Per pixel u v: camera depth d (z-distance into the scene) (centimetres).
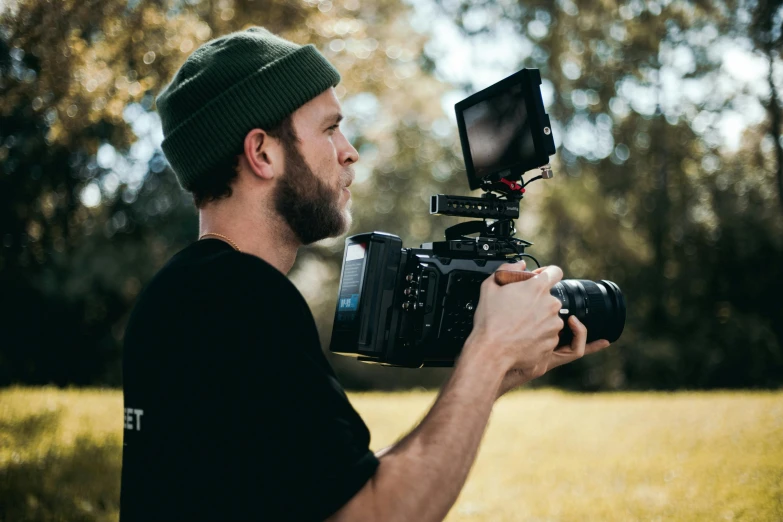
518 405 1123
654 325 2270
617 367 2138
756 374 2041
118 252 2266
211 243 156
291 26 949
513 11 2186
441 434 144
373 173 2792
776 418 709
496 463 688
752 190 2277
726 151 2330
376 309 212
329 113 169
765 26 1911
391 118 1814
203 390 134
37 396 1112
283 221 166
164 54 838
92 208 1992
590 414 937
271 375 133
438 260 215
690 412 834
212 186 164
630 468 603
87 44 805
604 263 2344
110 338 2375
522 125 247
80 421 912
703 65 2180
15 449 739
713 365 2069
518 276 170
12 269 2112
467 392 151
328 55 1021
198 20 898
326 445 131
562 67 2161
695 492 509
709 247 2247
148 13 820
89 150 912
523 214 2403
